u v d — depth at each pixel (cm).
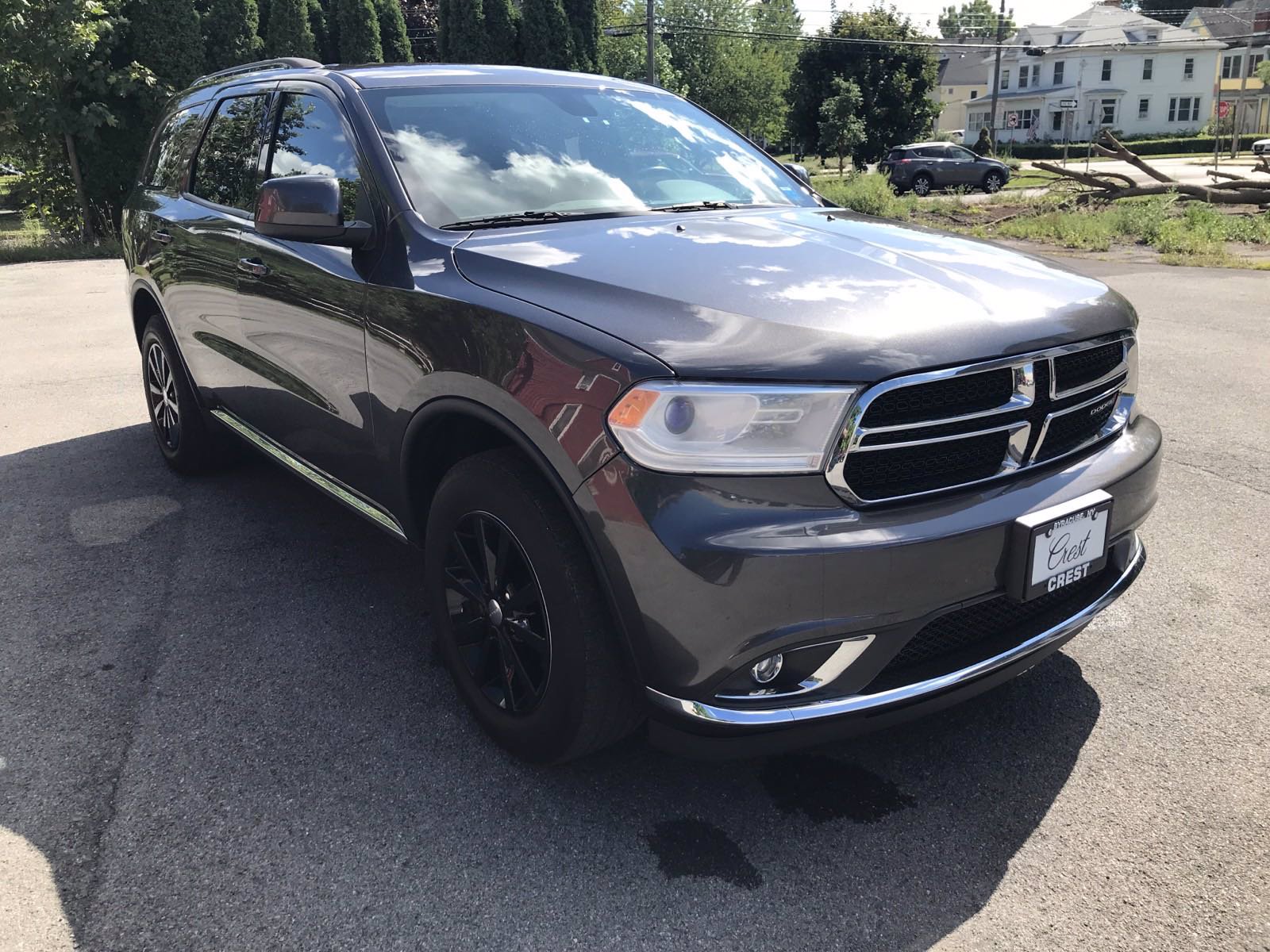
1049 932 196
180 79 1786
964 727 268
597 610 213
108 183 1777
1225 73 6738
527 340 217
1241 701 277
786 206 341
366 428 283
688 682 200
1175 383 623
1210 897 204
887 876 212
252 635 317
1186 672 293
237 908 202
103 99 1731
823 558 191
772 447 192
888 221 319
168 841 221
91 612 331
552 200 302
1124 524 242
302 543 390
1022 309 225
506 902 204
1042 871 213
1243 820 228
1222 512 414
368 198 286
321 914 201
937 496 207
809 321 206
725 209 326
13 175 2127
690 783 244
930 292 226
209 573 363
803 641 195
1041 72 6625
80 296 1103
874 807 235
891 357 198
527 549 221
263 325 335
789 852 220
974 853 219
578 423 203
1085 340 230
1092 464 234
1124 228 1574
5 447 520
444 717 271
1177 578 355
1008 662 223
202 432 447
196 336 402
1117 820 229
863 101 4406
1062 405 228
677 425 192
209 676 292
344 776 246
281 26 2097
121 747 257
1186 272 1132
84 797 236
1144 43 6075
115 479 469
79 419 575
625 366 197
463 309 236
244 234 347
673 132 365
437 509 252
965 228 1753
